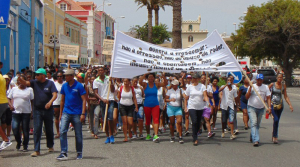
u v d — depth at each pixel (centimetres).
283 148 977
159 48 1130
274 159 844
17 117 948
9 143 931
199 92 1029
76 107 861
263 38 4331
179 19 2177
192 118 1023
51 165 796
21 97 943
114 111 1094
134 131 1148
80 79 1197
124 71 1087
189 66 1127
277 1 4525
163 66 1116
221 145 1025
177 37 2177
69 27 5350
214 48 1127
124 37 1096
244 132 1266
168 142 1080
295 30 4172
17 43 2794
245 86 1238
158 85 1221
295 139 1115
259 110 1030
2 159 856
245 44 4672
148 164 798
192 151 940
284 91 1048
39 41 3844
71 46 2228
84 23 6388
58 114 1152
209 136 1135
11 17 2562
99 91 1130
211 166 777
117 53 1088
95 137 1153
